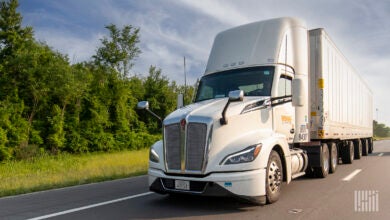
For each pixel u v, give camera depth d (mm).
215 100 7402
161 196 7625
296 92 7664
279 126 7629
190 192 6070
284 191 8062
